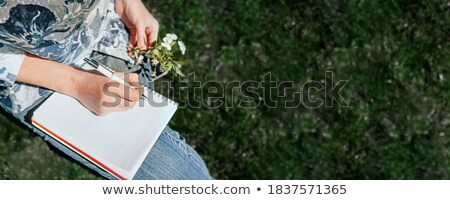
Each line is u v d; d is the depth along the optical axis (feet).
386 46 8.86
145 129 5.65
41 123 5.31
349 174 8.67
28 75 4.98
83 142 5.41
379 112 8.76
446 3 8.88
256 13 8.89
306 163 8.66
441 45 8.86
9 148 8.15
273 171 8.58
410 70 8.83
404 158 8.70
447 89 8.81
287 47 8.84
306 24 8.89
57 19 4.83
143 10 5.92
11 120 8.00
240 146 8.58
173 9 8.70
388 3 8.91
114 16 5.85
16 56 4.85
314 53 8.83
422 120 8.77
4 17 4.58
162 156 6.31
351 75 8.82
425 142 8.73
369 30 8.89
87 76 5.21
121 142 5.53
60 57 5.20
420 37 8.86
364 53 8.86
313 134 8.72
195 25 8.71
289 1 8.91
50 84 5.13
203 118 8.55
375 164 8.68
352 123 8.73
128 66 6.01
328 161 8.69
